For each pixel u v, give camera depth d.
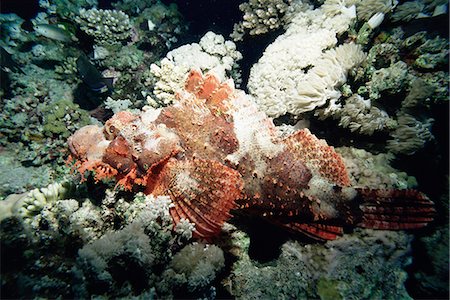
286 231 0.20
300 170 0.19
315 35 0.25
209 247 0.16
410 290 0.20
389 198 0.19
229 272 0.18
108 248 0.14
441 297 0.20
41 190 0.19
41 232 0.16
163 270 0.15
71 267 0.15
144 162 0.18
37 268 0.15
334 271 0.18
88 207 0.17
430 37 0.24
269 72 0.26
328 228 0.19
